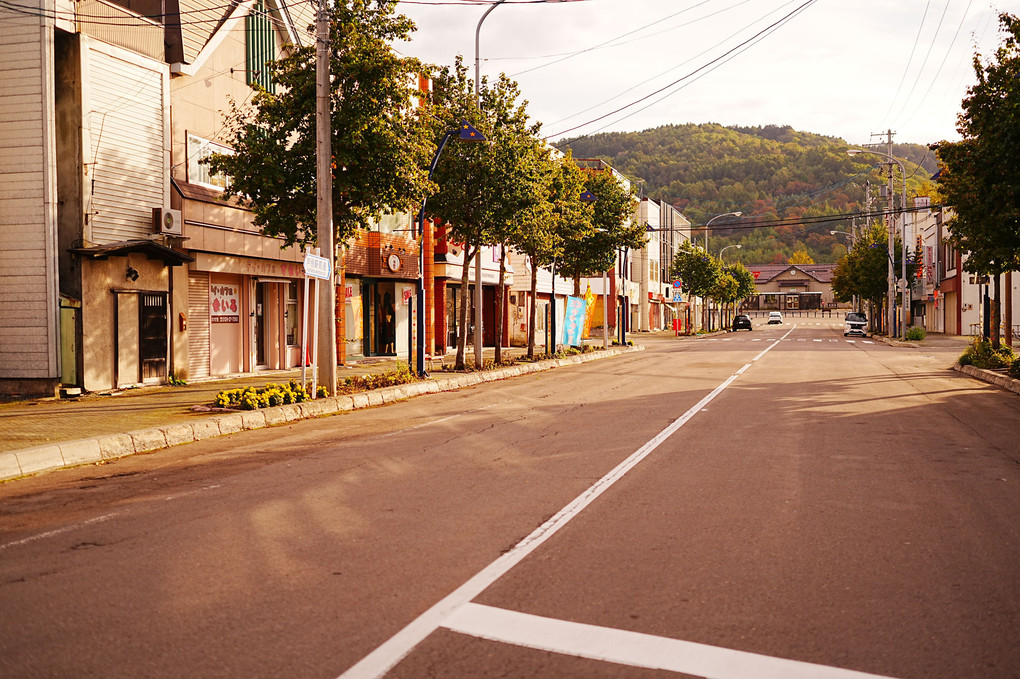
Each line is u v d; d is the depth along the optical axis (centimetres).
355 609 427
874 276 5603
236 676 347
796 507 665
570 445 998
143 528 607
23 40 1506
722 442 1016
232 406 1342
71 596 452
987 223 1631
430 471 830
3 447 923
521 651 374
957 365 2422
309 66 1650
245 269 2081
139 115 1725
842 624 408
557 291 4722
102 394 1580
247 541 565
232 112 2081
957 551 539
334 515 640
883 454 927
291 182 1630
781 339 5269
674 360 2959
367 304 2812
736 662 363
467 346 3688
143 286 1717
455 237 2331
